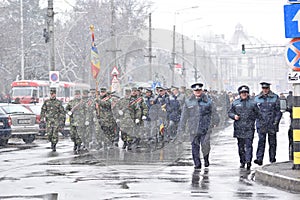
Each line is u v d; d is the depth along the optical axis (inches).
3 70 3176.7
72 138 1048.8
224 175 713.6
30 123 1250.0
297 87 673.6
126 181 664.4
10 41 3176.7
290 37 666.8
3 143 1218.0
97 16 2851.9
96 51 1198.3
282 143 1169.4
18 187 621.0
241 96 783.1
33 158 927.0
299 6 665.0
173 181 662.5
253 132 780.6
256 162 810.8
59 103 1067.3
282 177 615.5
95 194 572.4
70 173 740.0
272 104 810.8
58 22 3011.8
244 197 552.1
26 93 2576.3
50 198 551.5
